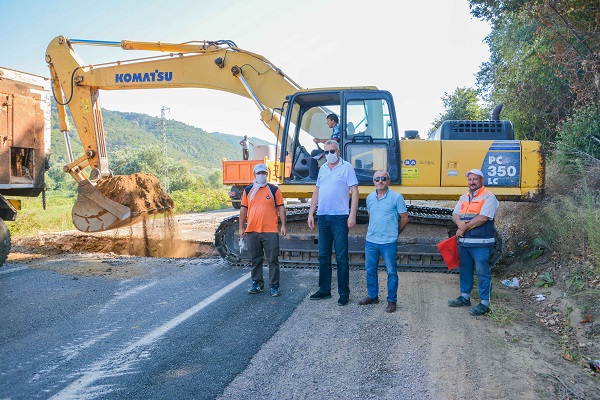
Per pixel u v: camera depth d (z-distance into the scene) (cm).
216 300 607
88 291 646
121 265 818
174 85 1028
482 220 547
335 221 589
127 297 620
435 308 570
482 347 455
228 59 981
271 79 940
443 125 755
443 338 476
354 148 726
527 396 370
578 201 778
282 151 758
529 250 789
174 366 414
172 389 374
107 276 734
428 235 757
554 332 504
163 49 1032
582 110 988
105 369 408
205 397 363
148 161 7194
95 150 1078
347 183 593
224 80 988
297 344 463
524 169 711
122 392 369
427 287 663
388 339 473
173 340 473
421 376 399
